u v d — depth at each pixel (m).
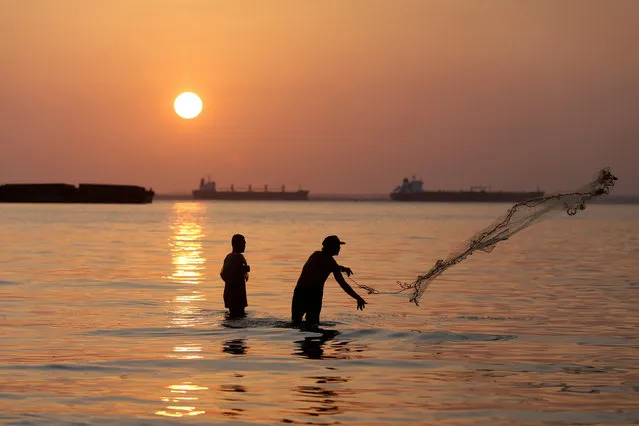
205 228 74.62
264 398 10.34
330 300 21.12
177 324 16.59
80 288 23.58
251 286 24.33
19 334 15.30
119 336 15.12
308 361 12.76
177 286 24.27
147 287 23.97
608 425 9.15
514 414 9.60
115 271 29.23
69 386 10.95
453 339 14.88
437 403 10.12
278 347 14.00
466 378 11.58
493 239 15.47
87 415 9.45
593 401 10.23
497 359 12.99
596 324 16.86
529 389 10.87
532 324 16.80
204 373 11.85
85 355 13.20
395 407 9.91
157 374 11.75
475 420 9.36
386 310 19.03
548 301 20.92
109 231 64.69
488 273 29.61
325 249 16.92
